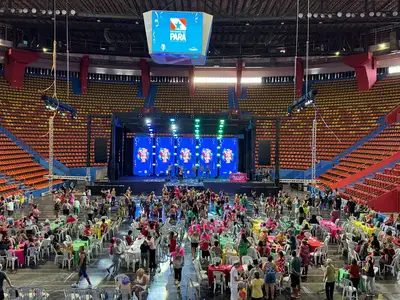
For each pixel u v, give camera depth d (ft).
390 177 102.17
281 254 50.34
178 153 150.41
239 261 49.06
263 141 117.50
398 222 72.54
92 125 162.50
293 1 113.70
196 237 61.93
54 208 89.61
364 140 142.10
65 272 55.62
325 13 110.52
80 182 144.36
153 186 122.42
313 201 101.55
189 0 114.21
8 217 85.25
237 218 79.30
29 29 154.40
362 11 122.11
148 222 68.59
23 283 51.11
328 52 153.28
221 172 151.02
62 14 111.45
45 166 137.59
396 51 150.00
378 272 55.62
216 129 136.15
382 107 151.12
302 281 52.95
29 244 58.75
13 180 116.16
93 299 41.78
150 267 57.16
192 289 45.98
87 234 63.46
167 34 70.69
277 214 87.45
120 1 115.03
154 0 114.42
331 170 138.10
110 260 61.26
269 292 45.75
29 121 150.82
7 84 158.10
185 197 91.86
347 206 90.02
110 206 96.12
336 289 50.29
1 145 130.11
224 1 116.47
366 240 59.11
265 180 130.31
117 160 135.13
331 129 156.25
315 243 60.23
